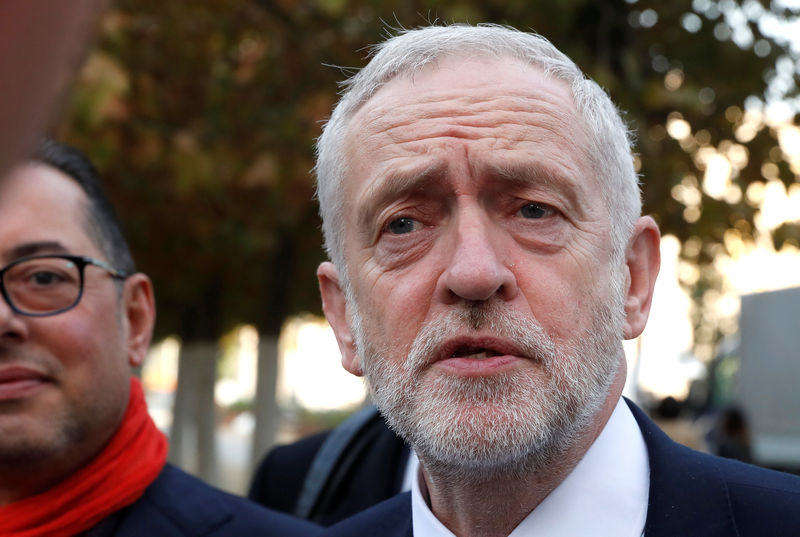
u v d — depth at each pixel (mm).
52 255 1931
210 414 9797
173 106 6359
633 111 5461
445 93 1442
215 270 8773
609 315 1423
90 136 5570
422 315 1379
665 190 5824
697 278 8141
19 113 267
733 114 6016
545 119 1419
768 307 9172
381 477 2609
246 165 6145
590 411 1373
